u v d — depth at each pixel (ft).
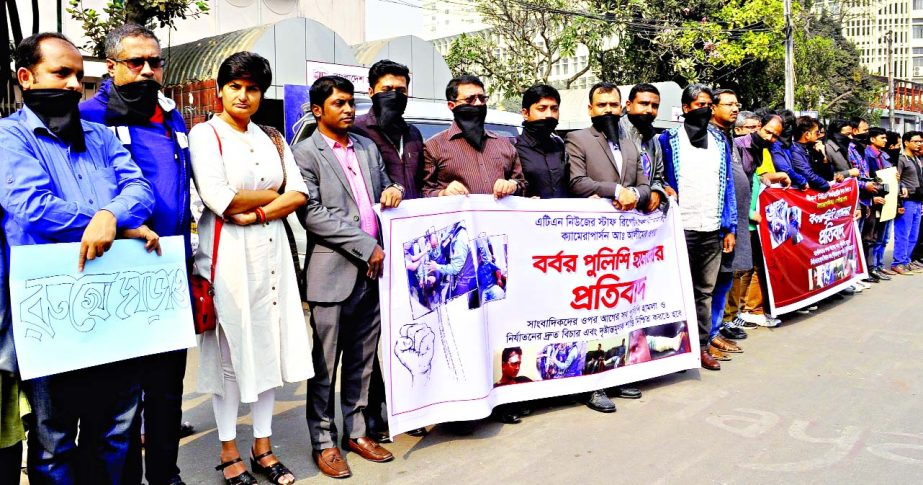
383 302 11.31
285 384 16.03
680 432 12.85
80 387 8.33
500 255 13.10
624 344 14.76
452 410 12.19
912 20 254.27
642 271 15.11
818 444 12.27
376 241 11.09
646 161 15.60
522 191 13.69
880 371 16.65
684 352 15.75
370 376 11.99
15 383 8.15
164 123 9.87
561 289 13.88
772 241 20.86
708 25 59.36
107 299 8.30
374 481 10.92
